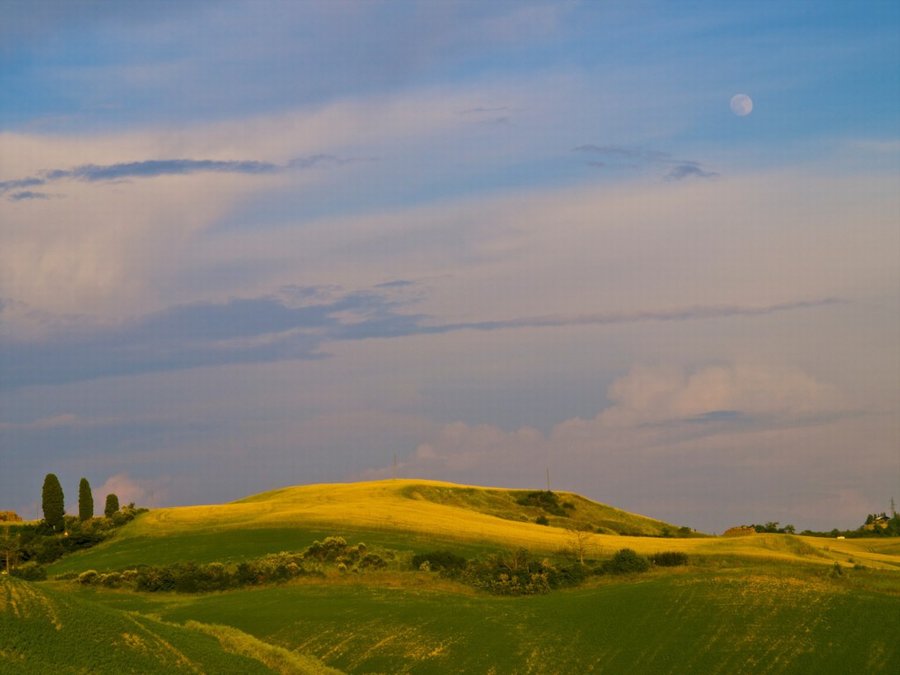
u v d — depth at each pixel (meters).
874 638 72.38
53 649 52.19
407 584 99.31
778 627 75.12
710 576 90.25
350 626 79.44
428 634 77.12
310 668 62.66
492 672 69.31
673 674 68.31
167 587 100.50
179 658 56.66
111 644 55.22
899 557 124.88
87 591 100.69
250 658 60.88
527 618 81.06
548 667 70.12
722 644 72.75
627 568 102.56
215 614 84.62
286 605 87.44
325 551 114.19
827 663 68.88
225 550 124.06
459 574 101.75
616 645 73.75
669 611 80.06
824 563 108.00
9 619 53.94
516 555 103.25
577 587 97.69
